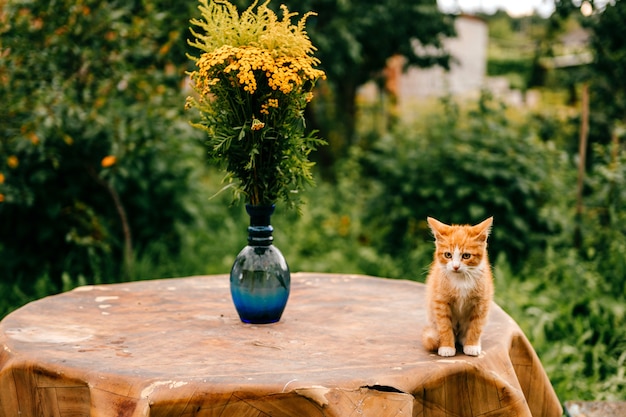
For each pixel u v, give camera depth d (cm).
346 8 886
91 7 545
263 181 276
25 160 556
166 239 676
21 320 278
